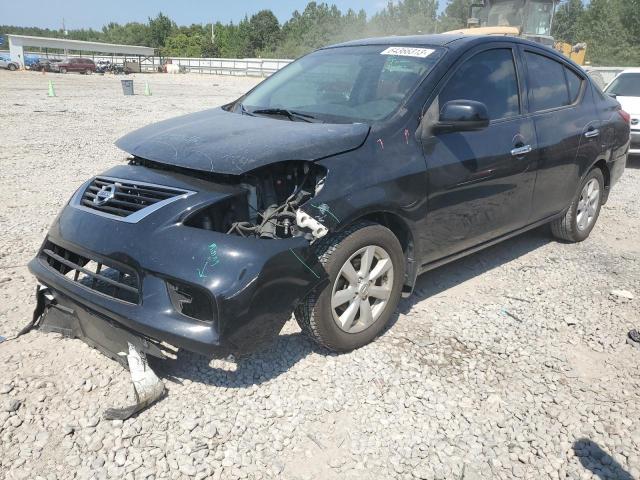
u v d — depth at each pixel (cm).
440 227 388
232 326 275
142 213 300
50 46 5538
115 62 6194
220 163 300
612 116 578
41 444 268
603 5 4688
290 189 324
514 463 272
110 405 297
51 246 345
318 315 322
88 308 312
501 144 423
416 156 359
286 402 306
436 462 270
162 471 256
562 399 320
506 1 1528
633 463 274
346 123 364
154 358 330
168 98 2228
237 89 2978
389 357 352
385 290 359
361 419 296
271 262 284
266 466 263
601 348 377
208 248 281
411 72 394
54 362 332
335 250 321
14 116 1450
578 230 568
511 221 462
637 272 509
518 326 401
